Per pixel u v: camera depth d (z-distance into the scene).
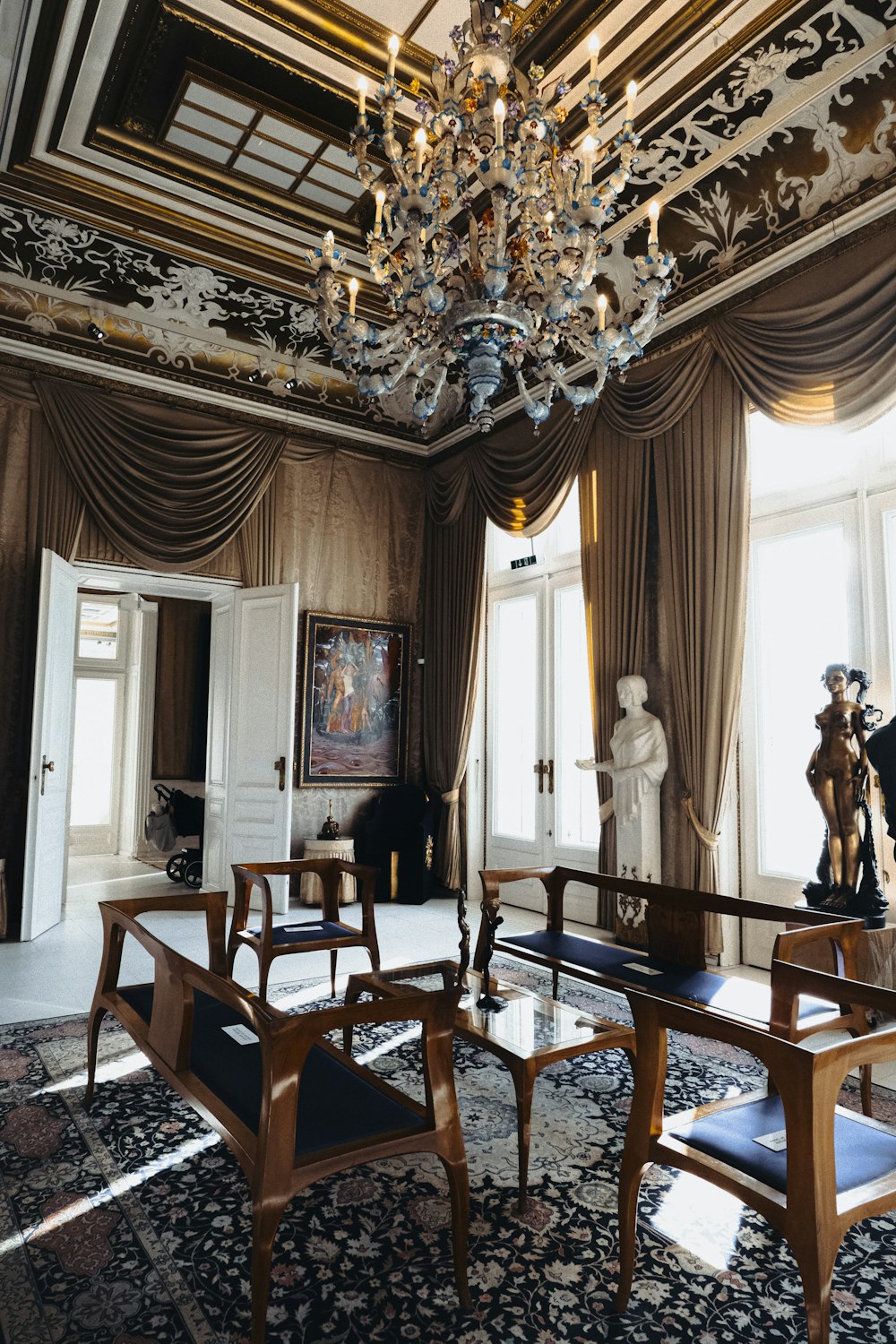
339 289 3.29
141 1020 2.94
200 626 10.84
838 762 4.31
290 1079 1.99
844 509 5.09
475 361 3.16
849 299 4.47
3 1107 3.12
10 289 6.19
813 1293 1.72
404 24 4.04
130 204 5.44
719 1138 2.04
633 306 5.81
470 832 7.86
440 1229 2.38
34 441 6.32
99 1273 2.15
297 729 7.54
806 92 4.15
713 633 5.18
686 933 4.01
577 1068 3.67
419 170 3.01
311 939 4.36
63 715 6.27
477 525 7.70
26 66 4.29
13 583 6.18
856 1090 3.41
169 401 6.96
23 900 5.65
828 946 4.02
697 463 5.36
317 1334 1.93
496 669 7.99
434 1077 2.19
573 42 4.04
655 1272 2.20
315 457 7.84
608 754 5.96
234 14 4.00
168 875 8.35
